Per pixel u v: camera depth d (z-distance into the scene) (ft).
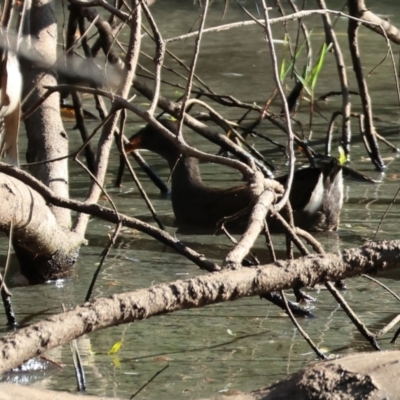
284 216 34.94
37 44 36.27
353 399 16.26
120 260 38.50
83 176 51.13
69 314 18.76
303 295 33.32
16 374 26.68
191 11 100.27
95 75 15.40
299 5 97.40
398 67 77.41
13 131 25.66
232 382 26.18
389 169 53.16
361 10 52.26
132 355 28.30
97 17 32.01
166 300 19.62
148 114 27.89
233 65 77.61
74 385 26.02
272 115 53.47
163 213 46.78
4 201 29.19
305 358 28.17
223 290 20.20
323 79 73.41
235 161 27.58
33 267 34.86
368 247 21.85
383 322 31.27
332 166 44.55
